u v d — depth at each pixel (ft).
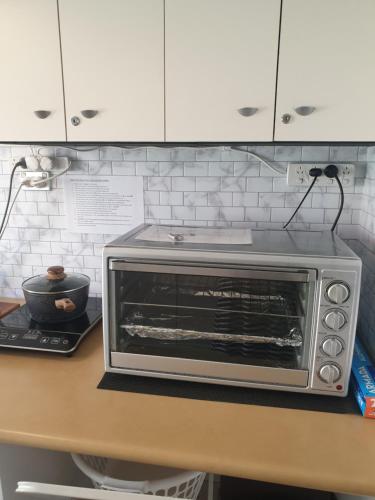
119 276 2.97
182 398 2.89
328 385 2.78
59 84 3.22
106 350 3.05
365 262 3.86
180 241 3.10
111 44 3.08
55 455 3.60
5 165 4.64
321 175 4.04
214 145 4.01
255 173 4.19
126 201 4.50
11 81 3.27
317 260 2.61
